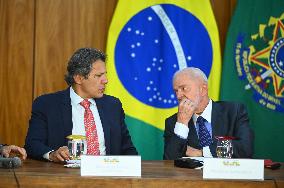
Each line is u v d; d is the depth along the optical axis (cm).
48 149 497
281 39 747
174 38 741
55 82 760
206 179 378
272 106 748
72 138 466
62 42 761
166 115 737
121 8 732
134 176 382
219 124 562
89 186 373
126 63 730
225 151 462
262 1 745
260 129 747
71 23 762
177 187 375
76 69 535
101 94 543
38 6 755
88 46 764
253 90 745
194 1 745
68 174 386
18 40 754
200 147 555
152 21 740
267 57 748
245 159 384
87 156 382
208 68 743
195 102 555
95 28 765
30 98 757
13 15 752
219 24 773
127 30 732
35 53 756
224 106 574
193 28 743
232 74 743
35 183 372
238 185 378
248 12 745
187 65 740
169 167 449
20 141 756
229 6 776
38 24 755
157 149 735
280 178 392
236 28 745
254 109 746
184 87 559
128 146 561
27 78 756
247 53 745
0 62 751
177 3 743
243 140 545
